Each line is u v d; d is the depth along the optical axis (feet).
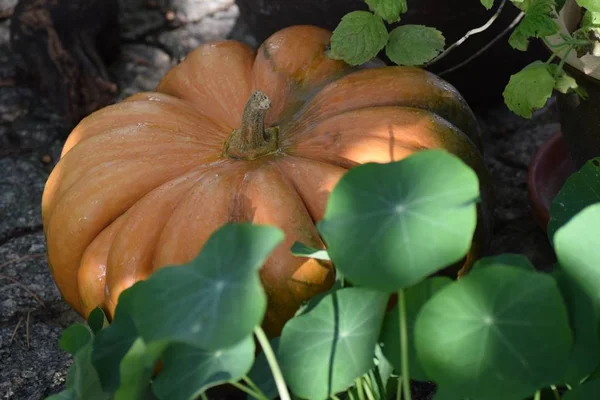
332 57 3.45
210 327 2.39
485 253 3.39
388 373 2.80
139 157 3.25
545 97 3.10
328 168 3.14
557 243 2.51
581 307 2.56
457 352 2.47
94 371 2.73
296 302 3.03
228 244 2.47
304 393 2.66
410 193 2.49
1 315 3.73
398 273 2.44
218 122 3.42
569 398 2.54
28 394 3.48
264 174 3.14
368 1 3.37
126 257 3.11
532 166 3.89
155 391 2.63
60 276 3.31
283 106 3.40
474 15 3.84
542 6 3.16
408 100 3.33
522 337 2.46
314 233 3.05
